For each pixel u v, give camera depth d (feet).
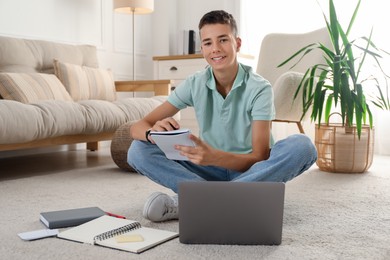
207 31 4.78
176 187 4.92
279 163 4.54
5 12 9.98
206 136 5.19
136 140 5.09
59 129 7.38
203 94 5.11
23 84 8.21
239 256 3.63
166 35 13.96
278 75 10.36
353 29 11.41
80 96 9.63
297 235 4.25
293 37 10.36
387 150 11.22
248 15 12.96
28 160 9.82
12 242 4.03
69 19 11.48
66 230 4.25
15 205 5.45
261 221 3.89
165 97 9.95
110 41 12.74
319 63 9.48
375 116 11.33
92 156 10.53
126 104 8.95
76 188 6.56
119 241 3.88
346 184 7.16
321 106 8.20
